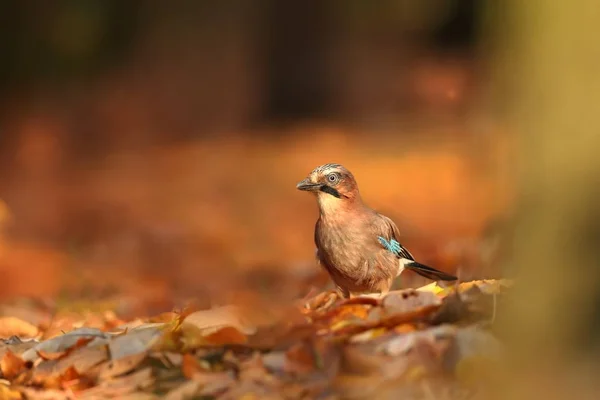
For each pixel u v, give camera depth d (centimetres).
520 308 505
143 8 3228
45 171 2784
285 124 3372
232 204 2280
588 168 477
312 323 639
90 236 2012
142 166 2817
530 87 487
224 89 3294
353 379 557
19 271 1569
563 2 473
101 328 841
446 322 598
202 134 3216
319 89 3500
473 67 3306
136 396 589
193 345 620
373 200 2180
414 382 542
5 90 3091
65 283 1512
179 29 3262
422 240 1608
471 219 1839
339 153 2875
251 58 3359
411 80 3456
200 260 1716
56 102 3119
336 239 807
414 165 2552
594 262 482
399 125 3164
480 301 598
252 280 1434
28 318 1077
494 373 521
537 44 481
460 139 2797
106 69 3219
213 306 777
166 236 1906
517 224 507
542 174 488
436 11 3759
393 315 604
